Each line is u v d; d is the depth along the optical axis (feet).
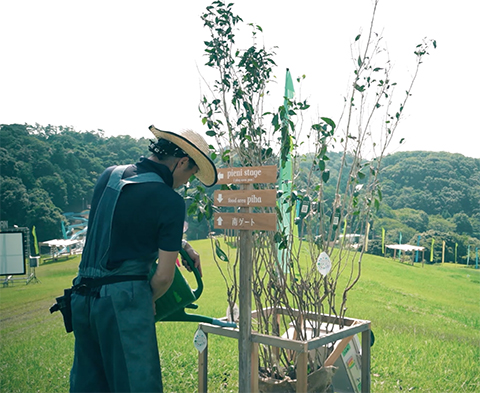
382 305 22.95
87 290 5.88
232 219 7.90
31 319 22.03
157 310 6.92
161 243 5.82
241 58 9.23
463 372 11.97
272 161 9.20
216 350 13.67
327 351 8.85
